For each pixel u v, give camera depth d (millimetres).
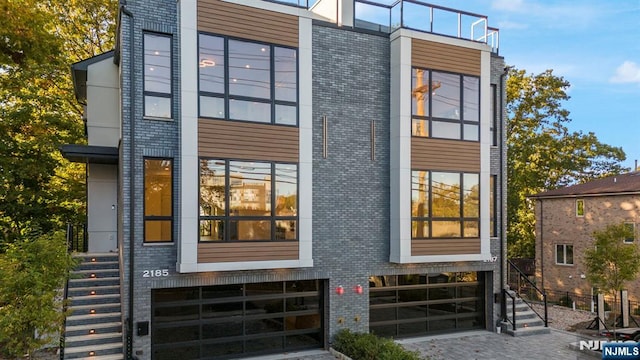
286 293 12383
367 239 13141
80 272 11656
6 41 14883
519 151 33406
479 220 14211
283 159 11711
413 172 13336
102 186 15391
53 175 19500
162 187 10961
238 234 11117
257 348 11961
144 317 10484
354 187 13039
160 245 10727
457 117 14094
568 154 32438
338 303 12656
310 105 12141
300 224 11844
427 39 13727
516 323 14586
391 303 13758
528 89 33312
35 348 9195
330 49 12930
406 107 13281
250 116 11414
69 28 25891
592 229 23953
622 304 16312
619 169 33656
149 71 10883
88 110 14648
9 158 17125
